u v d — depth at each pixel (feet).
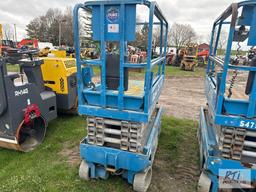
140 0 7.30
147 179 9.71
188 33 158.81
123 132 8.79
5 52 12.15
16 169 10.69
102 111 8.79
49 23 180.24
